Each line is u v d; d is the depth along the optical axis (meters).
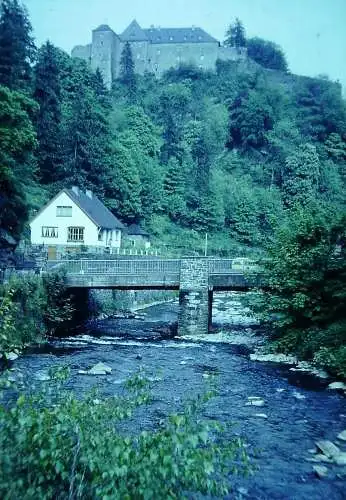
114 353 23.56
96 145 75.31
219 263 30.94
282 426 13.35
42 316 27.38
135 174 84.06
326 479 10.10
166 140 116.00
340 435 12.55
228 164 125.31
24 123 31.91
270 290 26.31
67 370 7.67
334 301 23.34
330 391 17.27
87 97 89.75
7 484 5.32
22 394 6.34
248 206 97.81
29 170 41.38
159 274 30.83
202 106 144.50
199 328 30.44
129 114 107.19
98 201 68.56
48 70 77.38
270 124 135.25
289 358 23.00
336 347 20.59
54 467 5.84
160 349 25.25
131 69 156.62
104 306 39.88
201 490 6.01
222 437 12.12
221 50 171.00
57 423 5.95
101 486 5.51
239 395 16.50
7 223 34.00
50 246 47.84
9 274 26.73
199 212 95.62
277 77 175.75
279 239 25.31
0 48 67.44
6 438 5.62
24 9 78.00
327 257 23.62
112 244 64.50
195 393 16.20
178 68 163.38
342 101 143.50
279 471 10.41
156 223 89.88
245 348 26.17
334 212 24.17
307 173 110.75
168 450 5.62
